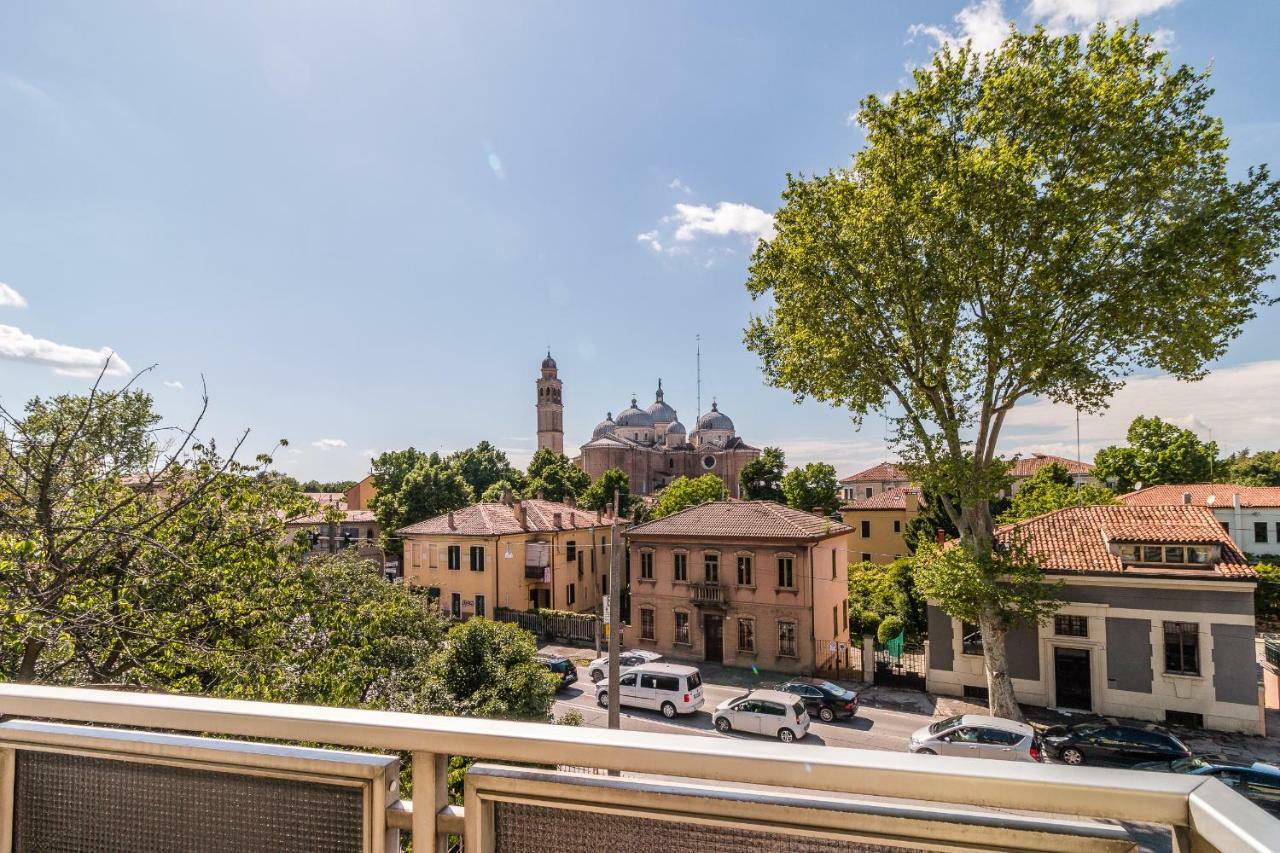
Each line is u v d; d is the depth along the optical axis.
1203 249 14.72
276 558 7.62
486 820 1.29
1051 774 0.99
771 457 70.81
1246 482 58.66
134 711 1.49
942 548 21.53
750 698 18.78
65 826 1.58
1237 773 13.02
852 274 17.52
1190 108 15.08
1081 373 15.55
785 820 1.12
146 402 12.42
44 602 5.67
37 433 6.52
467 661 13.23
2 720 1.74
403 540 37.88
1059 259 15.38
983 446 18.11
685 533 28.00
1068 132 15.41
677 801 1.17
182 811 1.48
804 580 25.66
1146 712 18.89
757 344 21.83
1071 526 22.08
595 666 23.12
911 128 16.97
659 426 95.19
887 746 17.72
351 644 8.48
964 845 1.04
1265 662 21.41
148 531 6.51
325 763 1.35
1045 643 20.38
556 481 64.06
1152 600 19.06
